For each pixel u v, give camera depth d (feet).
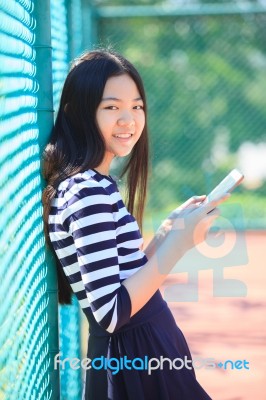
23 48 8.67
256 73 38.63
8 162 7.46
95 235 8.15
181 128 38.86
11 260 7.49
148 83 39.06
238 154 38.91
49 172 9.27
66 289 9.84
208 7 29.17
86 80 9.16
